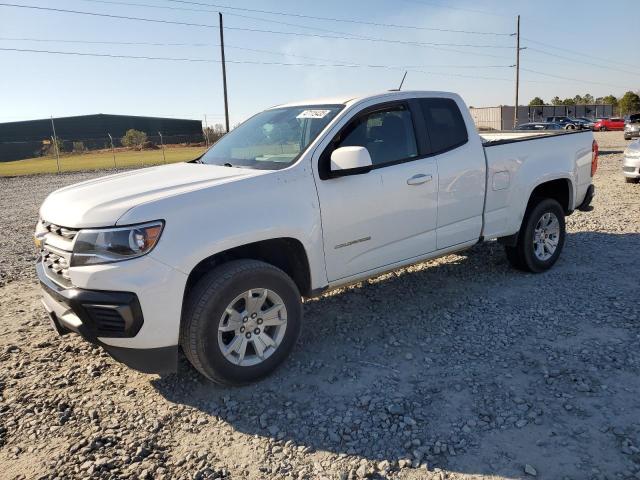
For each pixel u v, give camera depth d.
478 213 5.00
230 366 3.45
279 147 4.14
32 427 3.20
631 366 3.65
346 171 3.80
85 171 25.81
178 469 2.80
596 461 2.71
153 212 3.14
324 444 2.97
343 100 4.36
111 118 69.81
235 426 3.18
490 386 3.49
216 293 3.30
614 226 8.01
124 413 3.35
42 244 3.58
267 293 3.58
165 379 3.77
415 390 3.48
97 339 3.20
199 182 3.54
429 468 2.73
